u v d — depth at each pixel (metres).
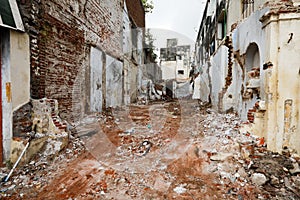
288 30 4.05
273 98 4.24
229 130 5.47
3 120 3.71
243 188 3.22
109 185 3.29
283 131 4.21
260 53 4.67
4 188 3.13
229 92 7.39
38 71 4.49
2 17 3.24
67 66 5.99
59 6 5.43
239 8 6.91
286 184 3.28
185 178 3.53
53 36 5.18
